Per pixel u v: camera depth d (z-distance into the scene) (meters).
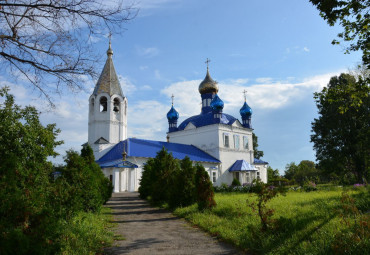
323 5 9.20
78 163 12.66
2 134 7.35
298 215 9.84
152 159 25.44
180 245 8.55
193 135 49.56
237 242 8.31
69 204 9.71
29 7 6.47
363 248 5.91
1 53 6.68
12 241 4.82
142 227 11.66
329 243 6.41
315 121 44.12
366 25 9.43
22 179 6.46
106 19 6.75
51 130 8.95
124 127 39.03
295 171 87.44
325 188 24.73
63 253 6.63
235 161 48.53
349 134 40.19
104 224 11.75
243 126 52.59
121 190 33.53
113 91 38.47
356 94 11.71
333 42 10.64
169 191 17.81
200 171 14.76
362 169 39.91
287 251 6.68
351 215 8.60
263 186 8.95
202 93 53.16
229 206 13.38
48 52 6.82
